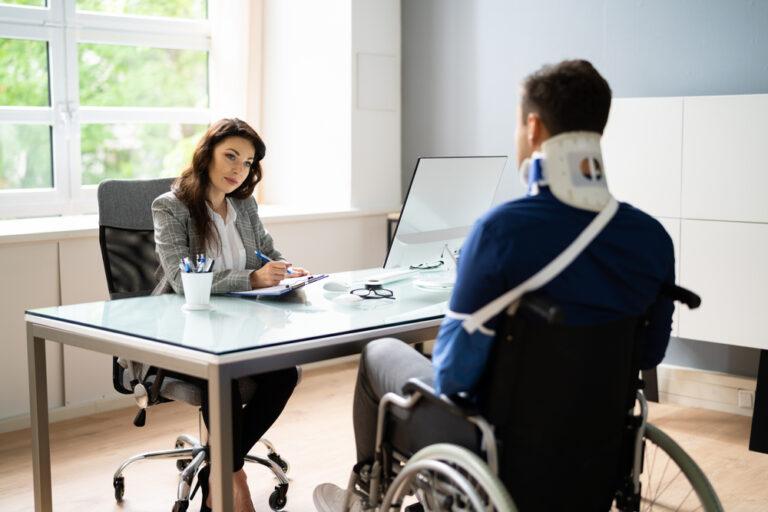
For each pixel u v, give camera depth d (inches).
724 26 142.3
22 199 158.4
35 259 134.2
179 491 98.9
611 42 155.2
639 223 64.3
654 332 71.0
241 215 109.7
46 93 162.2
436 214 106.7
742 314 134.2
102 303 93.8
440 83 181.3
